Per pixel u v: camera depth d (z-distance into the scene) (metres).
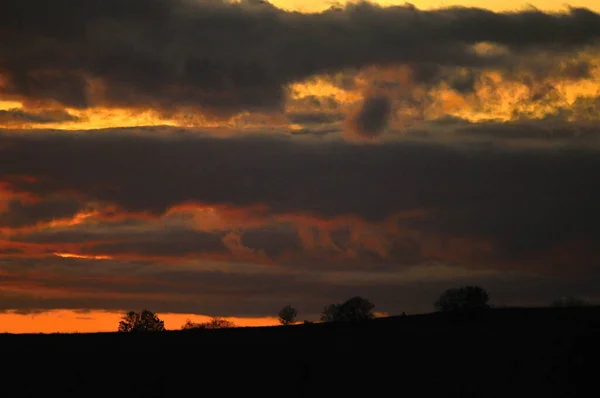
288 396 91.94
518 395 87.06
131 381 98.50
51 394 94.94
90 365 104.88
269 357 105.19
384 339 108.38
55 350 112.62
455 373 94.12
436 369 95.81
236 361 104.38
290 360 103.38
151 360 106.25
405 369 96.94
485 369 94.62
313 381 95.75
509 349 99.69
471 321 113.12
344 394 91.25
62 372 102.44
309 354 104.88
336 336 112.12
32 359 108.25
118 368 103.44
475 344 102.75
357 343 107.88
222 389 94.94
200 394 93.75
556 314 113.25
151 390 95.06
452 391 89.25
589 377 90.06
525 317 112.50
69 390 96.06
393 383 93.06
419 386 91.44
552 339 101.25
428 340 106.31
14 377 100.94
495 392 88.12
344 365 100.06
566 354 96.12
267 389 94.38
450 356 99.62
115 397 93.56
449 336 107.06
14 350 112.81
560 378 90.62
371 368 98.25
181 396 93.44
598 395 86.38
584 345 97.56
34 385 97.94
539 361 95.19
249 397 92.25
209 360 105.19
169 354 108.75
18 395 94.75
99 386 97.12
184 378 98.88
